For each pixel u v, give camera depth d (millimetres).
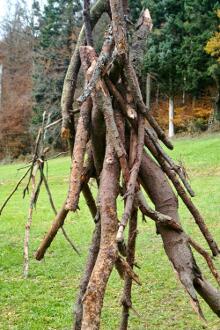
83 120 4082
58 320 6852
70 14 39156
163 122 38156
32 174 5000
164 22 35969
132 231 4211
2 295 8023
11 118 40906
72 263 9773
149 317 6863
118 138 3836
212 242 4215
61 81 36219
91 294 3438
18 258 10219
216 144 27797
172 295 7691
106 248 3572
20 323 6828
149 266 9195
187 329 6402
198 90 35750
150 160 4062
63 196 18578
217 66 32781
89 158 4367
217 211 13695
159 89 36906
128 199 3629
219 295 3916
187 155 25344
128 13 4297
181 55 34469
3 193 20828
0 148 41188
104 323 6648
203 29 34312
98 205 3785
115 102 4027
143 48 4285
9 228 13414
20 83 42969
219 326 6434
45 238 4484
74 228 13031
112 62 3895
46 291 8180
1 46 45969
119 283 8281
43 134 4852
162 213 3936
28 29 47344
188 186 4137
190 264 3744
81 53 4180
